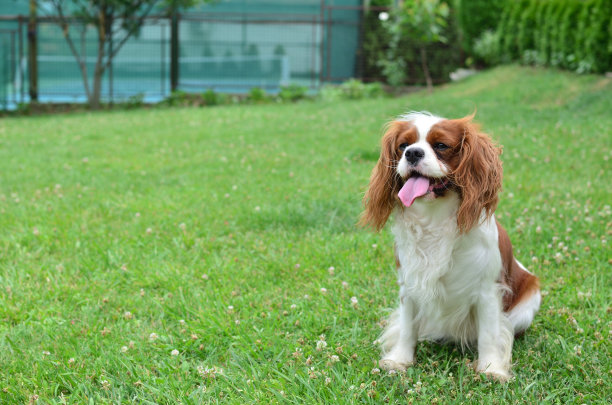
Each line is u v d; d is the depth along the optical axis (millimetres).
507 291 3215
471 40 16734
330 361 3129
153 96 17297
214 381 3016
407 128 3064
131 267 4535
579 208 5344
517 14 14898
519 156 7484
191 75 17125
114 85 17125
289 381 2971
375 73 16984
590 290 3838
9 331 3600
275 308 3855
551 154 7480
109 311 3889
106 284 4273
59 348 3359
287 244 4895
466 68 17969
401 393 2896
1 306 3875
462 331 3250
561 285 3994
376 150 7965
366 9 16750
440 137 2916
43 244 4980
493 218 3150
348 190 6324
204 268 4473
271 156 8312
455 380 3012
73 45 15734
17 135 10664
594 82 11648
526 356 3180
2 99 16016
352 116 11664
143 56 17047
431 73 16547
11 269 4477
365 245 4820
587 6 12281
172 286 4172
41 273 4426
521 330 3326
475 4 16391
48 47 16594
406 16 15508
